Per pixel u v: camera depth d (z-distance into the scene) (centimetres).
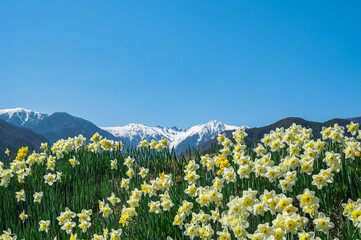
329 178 432
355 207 374
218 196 448
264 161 500
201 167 746
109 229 540
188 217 514
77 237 565
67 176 832
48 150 980
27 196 772
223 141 698
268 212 418
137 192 559
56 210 670
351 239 372
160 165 826
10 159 1088
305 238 313
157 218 513
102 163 904
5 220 711
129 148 914
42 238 598
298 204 503
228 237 381
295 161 472
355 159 562
